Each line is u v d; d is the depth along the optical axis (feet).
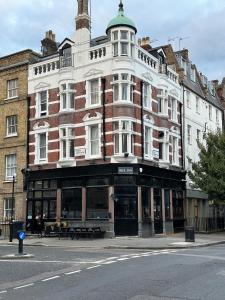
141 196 96.12
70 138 101.50
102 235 92.63
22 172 107.45
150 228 98.48
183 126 120.37
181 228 113.80
